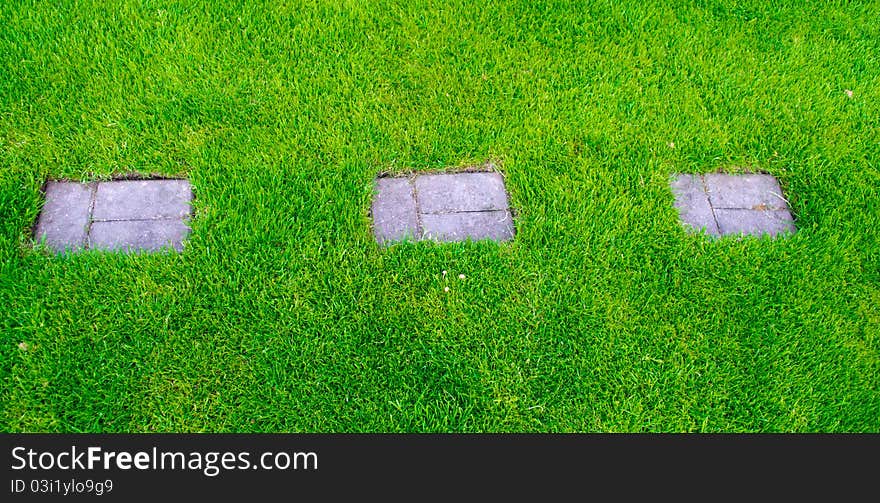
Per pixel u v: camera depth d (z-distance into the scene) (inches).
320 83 124.6
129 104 117.8
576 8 142.5
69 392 89.1
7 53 121.9
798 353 99.0
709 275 105.7
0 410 87.0
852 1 147.3
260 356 94.2
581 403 94.0
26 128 112.7
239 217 105.4
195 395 90.7
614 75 131.0
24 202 103.6
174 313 96.0
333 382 93.7
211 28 130.3
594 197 113.2
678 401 94.5
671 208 112.4
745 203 116.3
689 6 144.9
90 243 102.2
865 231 112.2
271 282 100.0
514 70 130.4
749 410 94.7
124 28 128.5
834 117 127.5
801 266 107.1
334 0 137.9
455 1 140.7
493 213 111.5
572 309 100.5
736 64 135.2
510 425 92.4
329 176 112.5
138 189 108.7
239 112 118.8
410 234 108.0
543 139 120.0
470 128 121.2
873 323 102.4
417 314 99.5
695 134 122.7
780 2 146.3
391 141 117.6
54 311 94.0
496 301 101.2
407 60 130.4
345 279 101.3
